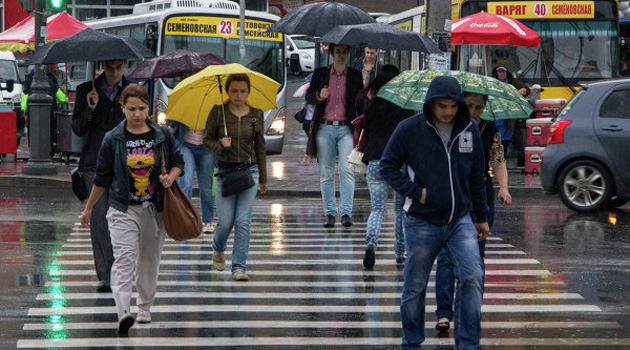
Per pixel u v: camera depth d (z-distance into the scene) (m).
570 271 22.80
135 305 19.31
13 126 49.78
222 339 16.47
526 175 46.28
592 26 53.44
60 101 50.38
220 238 22.31
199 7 49.84
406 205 14.80
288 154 57.19
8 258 24.39
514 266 23.45
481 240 15.66
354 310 18.73
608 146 33.16
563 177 33.91
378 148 22.86
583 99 33.91
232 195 21.69
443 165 14.49
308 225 31.08
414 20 53.31
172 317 18.08
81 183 20.25
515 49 53.44
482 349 15.97
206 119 21.53
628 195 33.28
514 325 17.62
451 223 14.67
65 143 40.53
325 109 29.56
